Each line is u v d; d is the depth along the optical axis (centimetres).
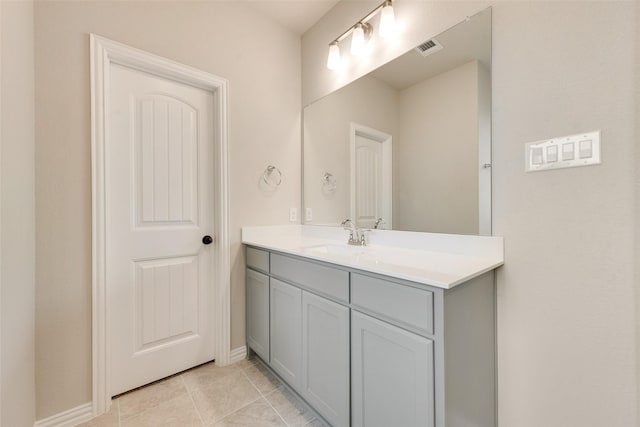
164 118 166
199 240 179
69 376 129
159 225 164
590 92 92
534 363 105
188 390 156
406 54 150
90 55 134
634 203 85
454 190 130
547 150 101
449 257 125
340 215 191
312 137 213
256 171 198
